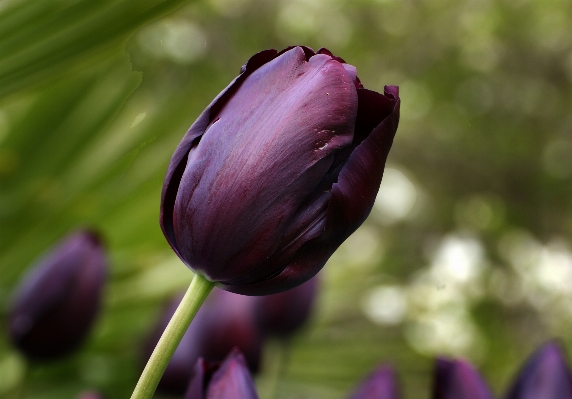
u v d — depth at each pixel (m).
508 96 3.58
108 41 0.59
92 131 1.13
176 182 0.55
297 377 1.24
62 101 1.11
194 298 0.54
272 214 0.53
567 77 3.54
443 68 3.52
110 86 1.13
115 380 1.00
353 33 3.31
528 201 3.60
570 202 3.59
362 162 0.53
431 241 3.31
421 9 3.37
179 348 0.73
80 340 0.74
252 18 2.88
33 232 1.07
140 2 0.58
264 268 0.54
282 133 0.53
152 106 1.20
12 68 0.59
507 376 2.13
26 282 0.73
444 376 0.59
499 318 2.93
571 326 2.86
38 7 0.57
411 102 3.57
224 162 0.53
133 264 1.11
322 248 0.54
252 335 0.74
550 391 0.60
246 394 0.54
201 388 0.55
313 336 1.29
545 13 3.48
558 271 3.03
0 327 0.92
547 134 3.59
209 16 2.68
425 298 2.30
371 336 1.38
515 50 3.53
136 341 1.07
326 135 0.53
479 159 3.58
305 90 0.53
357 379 1.29
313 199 0.54
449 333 2.20
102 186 1.13
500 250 3.40
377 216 3.23
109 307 1.08
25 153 1.10
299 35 3.12
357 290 1.49
